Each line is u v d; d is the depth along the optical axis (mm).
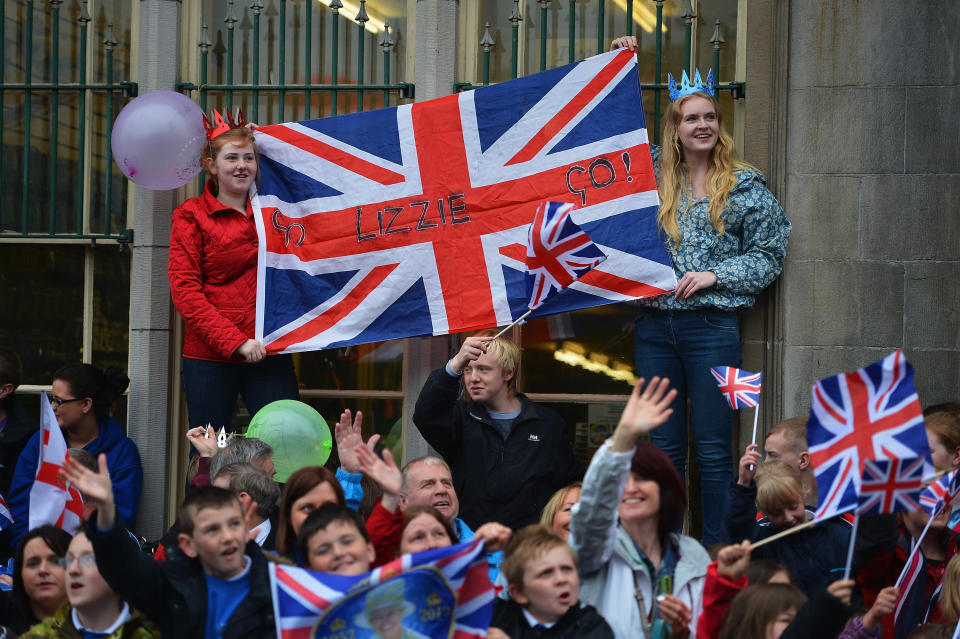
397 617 7328
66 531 9406
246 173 13023
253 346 12797
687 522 13266
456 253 13047
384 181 13227
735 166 12734
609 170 12828
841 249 12711
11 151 14148
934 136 12633
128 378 13266
